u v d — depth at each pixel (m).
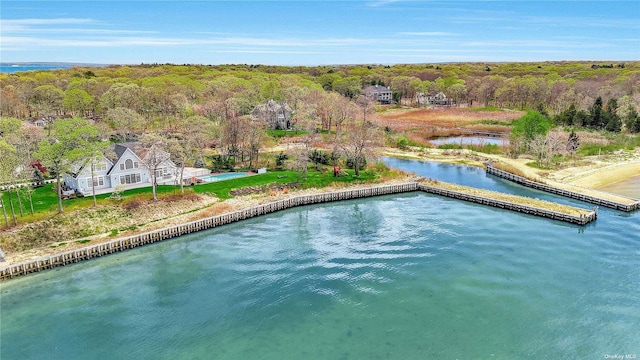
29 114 175.38
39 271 61.72
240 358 43.78
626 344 44.81
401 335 46.91
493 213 85.00
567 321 48.75
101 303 53.84
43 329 48.56
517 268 61.09
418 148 145.88
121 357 44.09
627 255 64.25
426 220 81.75
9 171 68.38
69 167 75.62
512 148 132.88
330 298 54.38
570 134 128.88
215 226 78.69
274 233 76.25
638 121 149.38
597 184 99.00
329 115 155.62
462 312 50.84
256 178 100.62
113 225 73.56
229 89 184.75
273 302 53.78
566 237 71.62
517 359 42.88
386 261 64.31
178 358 43.91
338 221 82.12
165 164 95.00
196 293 56.12
